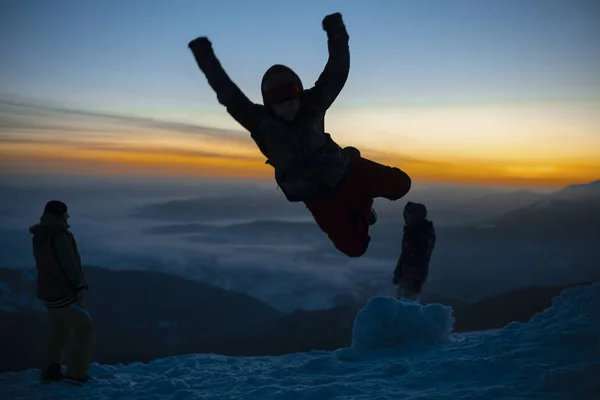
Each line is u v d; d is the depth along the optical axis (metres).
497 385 5.00
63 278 6.53
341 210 3.10
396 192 3.14
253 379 6.29
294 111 2.93
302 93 3.01
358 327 7.50
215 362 7.60
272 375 6.66
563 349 5.72
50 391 6.25
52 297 6.48
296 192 3.05
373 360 6.97
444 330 7.64
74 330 6.64
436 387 5.28
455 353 6.51
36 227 6.48
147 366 7.50
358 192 3.09
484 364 5.62
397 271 9.38
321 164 2.98
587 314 6.51
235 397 5.66
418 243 9.20
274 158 2.99
